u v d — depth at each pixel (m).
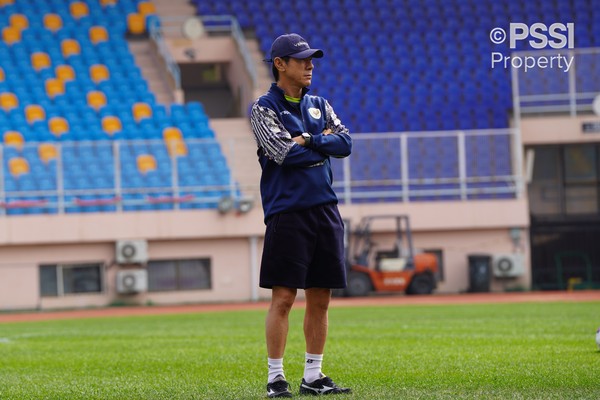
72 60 58.56
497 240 51.03
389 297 48.12
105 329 29.08
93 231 48.28
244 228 49.44
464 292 50.84
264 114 11.03
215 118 64.38
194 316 36.34
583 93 53.59
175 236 48.94
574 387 11.23
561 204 54.62
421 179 51.09
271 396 10.84
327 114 11.49
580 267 52.97
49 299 48.16
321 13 62.94
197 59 60.16
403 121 56.56
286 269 10.90
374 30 61.81
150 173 50.88
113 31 61.19
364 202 51.00
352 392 11.11
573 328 22.98
